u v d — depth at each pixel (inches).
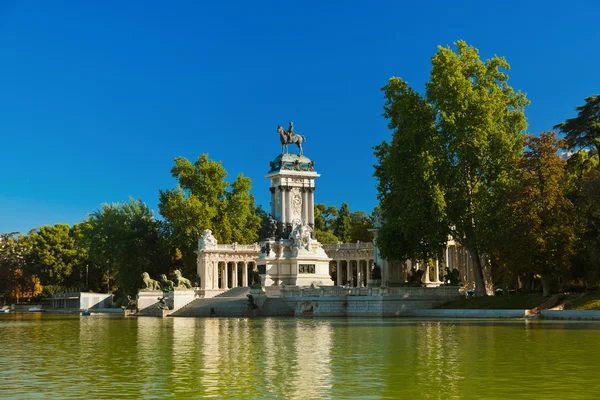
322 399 1026.1
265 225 5433.1
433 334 2175.2
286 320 3432.6
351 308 3850.9
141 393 1094.4
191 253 6225.4
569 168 3663.9
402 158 3791.8
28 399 1046.4
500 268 3688.5
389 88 4030.5
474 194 3715.6
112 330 2778.1
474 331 2279.8
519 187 3339.1
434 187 3627.0
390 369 1336.1
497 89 3860.7
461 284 4143.7
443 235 3769.7
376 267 4311.0
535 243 3164.4
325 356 1574.8
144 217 6476.4
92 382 1214.3
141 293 4918.8
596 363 1392.7
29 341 2176.4
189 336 2314.2
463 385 1135.6
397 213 3927.2
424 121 3831.2
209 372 1328.7
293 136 5743.1
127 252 6328.7
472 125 3700.8
